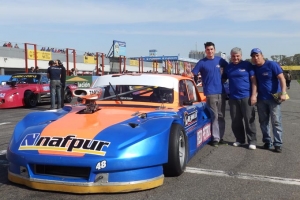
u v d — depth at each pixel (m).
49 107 12.73
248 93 5.61
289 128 8.00
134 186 3.31
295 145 6.05
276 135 5.46
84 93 4.46
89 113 4.15
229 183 3.86
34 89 12.70
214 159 4.96
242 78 5.59
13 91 11.94
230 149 5.67
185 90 5.14
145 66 41.62
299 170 4.45
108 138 3.36
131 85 4.82
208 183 3.84
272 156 5.21
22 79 13.27
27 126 3.94
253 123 5.67
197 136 5.01
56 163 3.19
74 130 3.53
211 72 5.67
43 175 3.37
